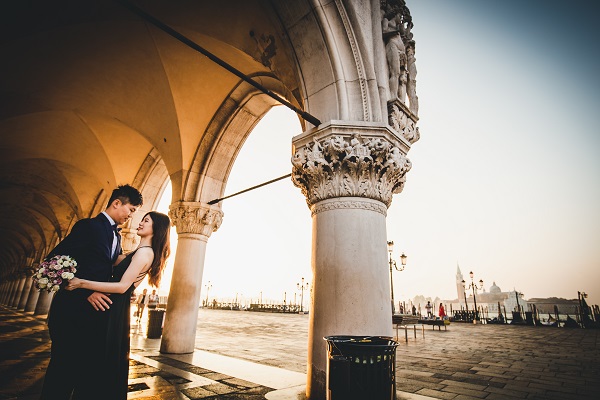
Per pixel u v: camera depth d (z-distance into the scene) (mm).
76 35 6961
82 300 1914
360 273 3398
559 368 6066
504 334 14133
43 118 10438
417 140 4793
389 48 4637
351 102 4004
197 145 7988
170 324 6660
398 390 4191
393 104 4254
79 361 1841
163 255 2320
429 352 8086
